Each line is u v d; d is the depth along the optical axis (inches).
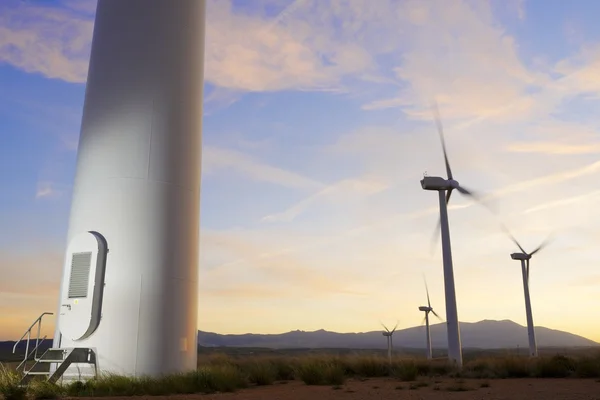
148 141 767.7
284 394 619.2
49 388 592.7
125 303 697.6
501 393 617.3
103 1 844.0
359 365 1080.8
